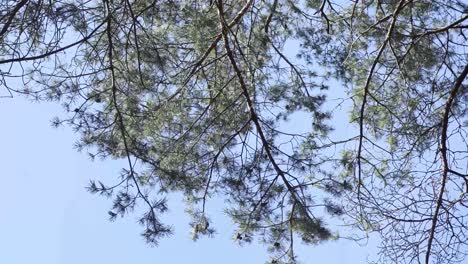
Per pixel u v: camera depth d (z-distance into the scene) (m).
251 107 9.61
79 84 9.08
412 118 9.49
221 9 8.84
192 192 9.58
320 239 9.21
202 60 9.51
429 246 8.62
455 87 8.91
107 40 9.10
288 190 9.61
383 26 9.88
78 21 8.41
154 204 9.20
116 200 9.10
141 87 9.15
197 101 9.85
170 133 9.70
